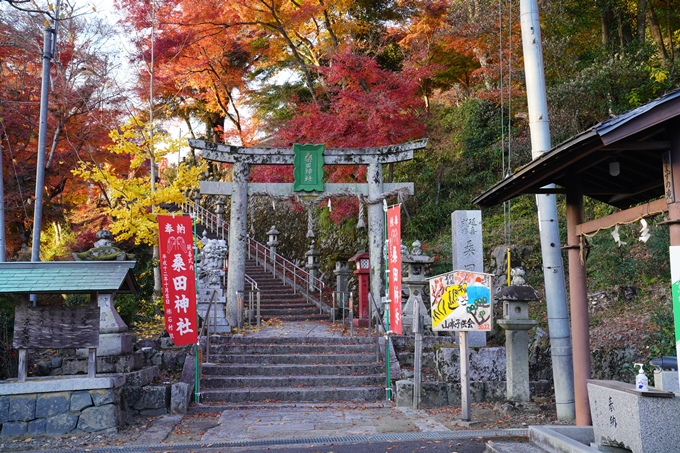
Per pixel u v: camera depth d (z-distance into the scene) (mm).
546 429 6281
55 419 8016
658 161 6621
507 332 9320
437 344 11672
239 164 15008
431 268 16438
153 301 14664
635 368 9398
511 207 18250
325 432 7949
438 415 9000
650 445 4867
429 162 21094
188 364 11195
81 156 19375
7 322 11094
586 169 7316
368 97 16547
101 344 9727
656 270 11977
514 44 18297
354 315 18172
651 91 14078
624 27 17188
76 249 20297
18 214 18297
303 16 19750
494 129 19875
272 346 12352
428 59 21297
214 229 27688
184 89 24859
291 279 21438
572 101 14734
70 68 17922
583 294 7367
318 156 15188
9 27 16406
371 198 15141
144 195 14820
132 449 7289
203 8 19625
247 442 7465
